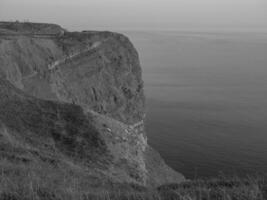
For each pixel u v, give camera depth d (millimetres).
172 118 82812
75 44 65688
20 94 35656
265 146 64125
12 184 10562
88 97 61844
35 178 12805
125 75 73188
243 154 60312
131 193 10734
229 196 10023
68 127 31438
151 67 164375
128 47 77750
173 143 66875
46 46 58750
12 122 29250
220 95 108062
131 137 37344
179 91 113875
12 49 49938
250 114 86438
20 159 18516
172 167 56250
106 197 10039
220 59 188875
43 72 54156
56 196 9773
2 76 40375
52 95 52719
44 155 22062
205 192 10719
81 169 21375
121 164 29859
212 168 55688
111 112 66500
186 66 167250
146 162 48438
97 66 67125
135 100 74125
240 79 134875
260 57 196000
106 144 31125
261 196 9938
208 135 70688
